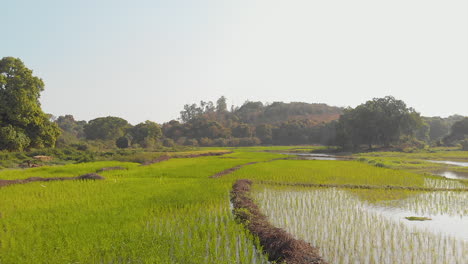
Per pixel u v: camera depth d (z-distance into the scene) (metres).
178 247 9.98
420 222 13.87
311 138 127.31
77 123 151.25
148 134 92.06
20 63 51.75
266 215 14.86
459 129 96.50
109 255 9.36
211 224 12.63
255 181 25.31
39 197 18.14
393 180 25.81
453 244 11.05
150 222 12.93
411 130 85.06
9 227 12.01
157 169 33.41
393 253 10.22
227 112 191.25
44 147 55.41
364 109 85.88
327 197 19.33
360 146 94.56
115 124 101.81
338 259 9.77
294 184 24.02
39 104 55.28
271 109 180.75
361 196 19.70
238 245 10.75
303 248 9.92
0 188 21.23
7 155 43.81
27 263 8.62
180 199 17.22
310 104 196.12
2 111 47.94
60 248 9.54
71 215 13.62
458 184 24.59
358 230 12.62
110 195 18.36
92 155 49.56
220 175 29.34
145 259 8.89
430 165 40.97
